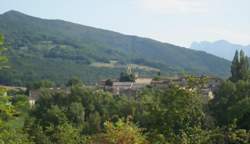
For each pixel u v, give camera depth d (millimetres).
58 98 93062
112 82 152250
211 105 34125
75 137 33500
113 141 13188
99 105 89188
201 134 13352
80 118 80062
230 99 47562
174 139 13516
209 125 14594
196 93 13898
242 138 13539
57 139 34812
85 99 90812
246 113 30188
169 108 13859
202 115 13922
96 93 93688
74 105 82125
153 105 14070
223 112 36156
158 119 13891
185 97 13781
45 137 35625
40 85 138875
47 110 79312
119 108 71250
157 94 14609
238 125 30125
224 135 13352
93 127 70125
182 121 13742
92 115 74375
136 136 13305
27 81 166000
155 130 13773
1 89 9922
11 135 13859
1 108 9648
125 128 13312
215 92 50531
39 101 93250
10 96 10039
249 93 47625
